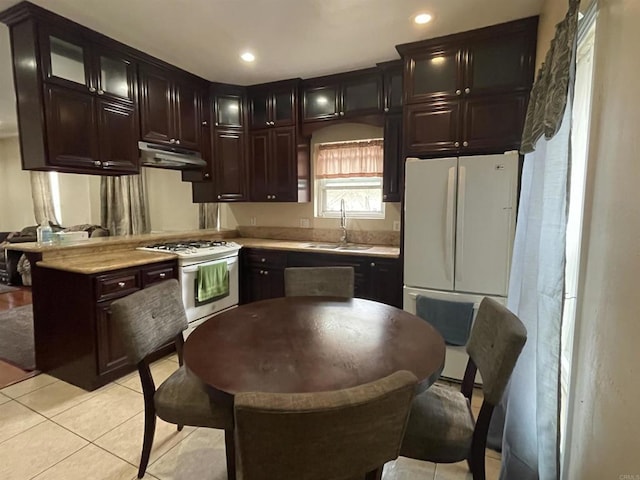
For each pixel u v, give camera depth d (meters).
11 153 7.45
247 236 4.70
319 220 4.25
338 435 0.92
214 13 2.49
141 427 2.21
